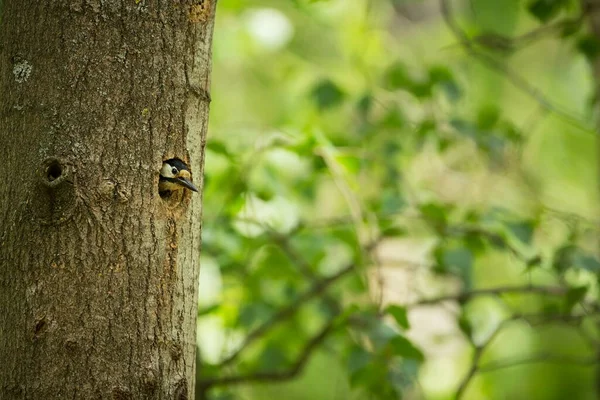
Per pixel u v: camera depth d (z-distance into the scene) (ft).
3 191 17.46
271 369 33.30
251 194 30.81
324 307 35.17
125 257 17.31
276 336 34.73
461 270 30.96
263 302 32.32
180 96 18.10
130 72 17.56
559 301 32.94
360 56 43.93
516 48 36.70
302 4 41.22
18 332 17.03
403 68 36.09
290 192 34.35
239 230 31.01
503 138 33.88
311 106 43.09
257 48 41.93
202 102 18.65
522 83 36.58
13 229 17.24
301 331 35.32
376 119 37.24
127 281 17.30
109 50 17.46
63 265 17.02
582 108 47.57
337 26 46.06
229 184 30.86
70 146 17.16
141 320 17.35
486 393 43.39
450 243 32.19
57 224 17.03
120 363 17.10
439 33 53.67
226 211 30.63
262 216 31.07
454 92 34.83
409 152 37.42
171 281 17.87
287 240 32.83
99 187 17.19
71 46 17.38
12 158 17.42
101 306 17.10
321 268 35.88
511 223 30.07
